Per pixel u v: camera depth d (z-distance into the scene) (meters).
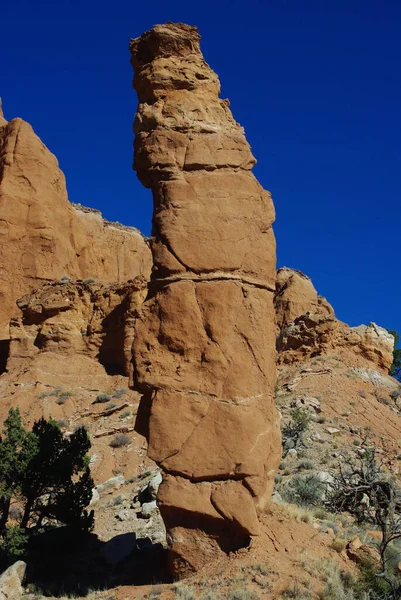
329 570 11.45
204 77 13.95
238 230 13.01
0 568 14.93
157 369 12.52
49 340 39.34
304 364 40.16
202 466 12.02
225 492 11.98
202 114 13.59
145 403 12.88
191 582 11.62
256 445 12.23
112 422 32.19
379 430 31.73
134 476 25.56
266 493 12.60
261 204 13.46
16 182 48.50
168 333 12.57
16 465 16.72
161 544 15.04
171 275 12.80
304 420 29.23
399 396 36.97
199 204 13.01
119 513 19.48
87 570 14.45
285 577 11.21
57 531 16.67
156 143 13.30
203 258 12.77
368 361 40.94
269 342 13.09
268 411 12.73
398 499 17.38
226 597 10.79
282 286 60.41
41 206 48.59
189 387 12.34
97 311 39.78
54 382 36.84
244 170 13.47
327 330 41.50
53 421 18.91
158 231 13.09
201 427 12.17
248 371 12.52
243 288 12.86
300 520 13.43
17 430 17.25
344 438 29.89
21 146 49.44
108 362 38.66
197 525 12.08
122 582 13.00
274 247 13.53
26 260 47.00
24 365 39.16
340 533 13.42
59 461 17.14
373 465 20.70
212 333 12.49
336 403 34.28
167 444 12.13
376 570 11.71
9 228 47.00
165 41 13.97
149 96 13.88
